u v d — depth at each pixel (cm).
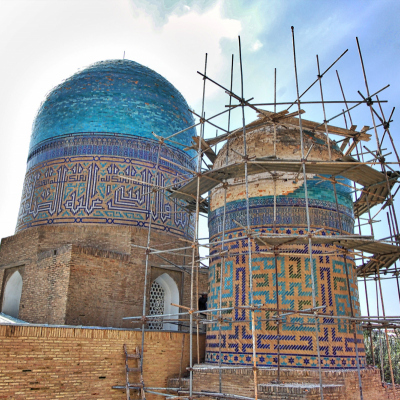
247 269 1044
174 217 1584
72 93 1678
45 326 880
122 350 981
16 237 1491
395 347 1986
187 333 1120
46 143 1625
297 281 994
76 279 1200
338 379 896
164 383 1034
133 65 1819
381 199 1148
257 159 935
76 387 891
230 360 1009
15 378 821
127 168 1552
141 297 1347
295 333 959
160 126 1681
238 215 1104
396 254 1009
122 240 1399
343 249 1013
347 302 1012
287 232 1034
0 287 1467
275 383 884
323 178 1041
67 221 1454
